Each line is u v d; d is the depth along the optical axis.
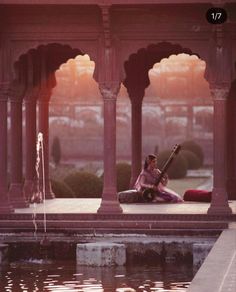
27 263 15.02
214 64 15.91
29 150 19.36
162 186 19.03
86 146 49.72
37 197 19.19
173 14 15.92
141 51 20.14
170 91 50.56
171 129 50.47
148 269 14.29
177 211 16.30
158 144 50.34
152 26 15.96
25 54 17.25
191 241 14.86
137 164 20.39
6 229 15.61
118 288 12.35
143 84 20.34
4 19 16.09
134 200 18.59
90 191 22.33
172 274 13.70
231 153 19.86
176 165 38.56
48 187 20.28
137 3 15.38
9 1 15.45
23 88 17.89
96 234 15.48
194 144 46.53
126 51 16.02
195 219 15.53
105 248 14.48
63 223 15.59
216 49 15.88
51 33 16.08
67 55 19.75
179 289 12.22
